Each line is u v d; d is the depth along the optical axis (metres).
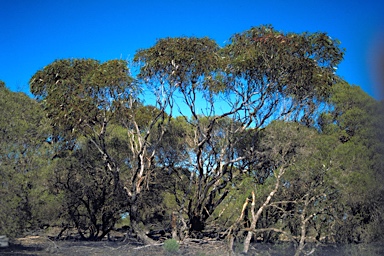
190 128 22.81
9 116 15.05
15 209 14.70
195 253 14.93
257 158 19.00
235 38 19.03
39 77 19.45
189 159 21.27
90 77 18.08
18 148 14.95
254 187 16.97
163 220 22.39
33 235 18.78
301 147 16.69
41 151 15.80
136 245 17.92
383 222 14.48
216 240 16.91
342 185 15.23
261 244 15.78
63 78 18.92
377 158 16.41
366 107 18.97
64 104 18.14
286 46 18.02
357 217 15.28
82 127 19.34
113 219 22.22
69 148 21.53
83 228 21.98
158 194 22.33
